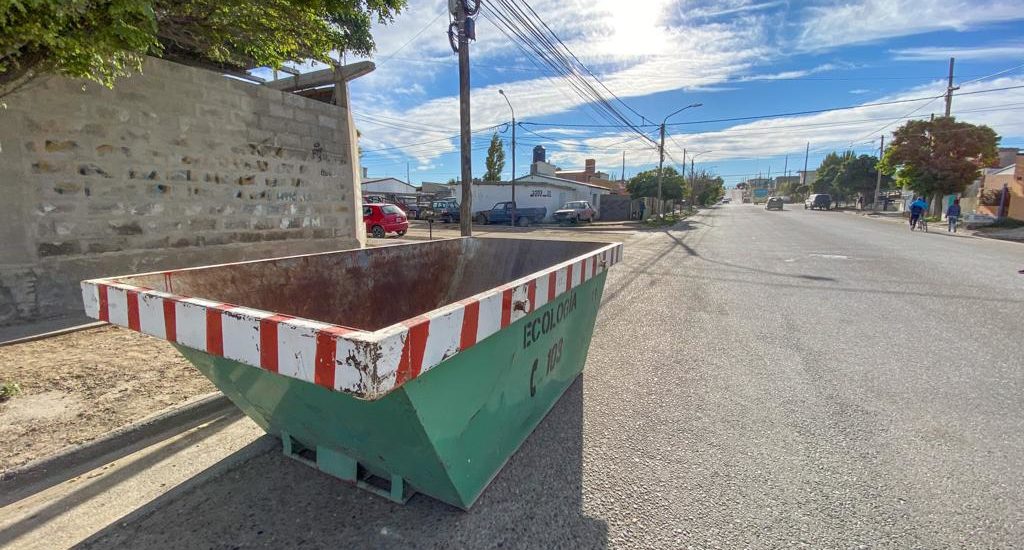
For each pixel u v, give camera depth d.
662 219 32.66
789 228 24.66
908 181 28.38
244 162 7.17
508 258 4.63
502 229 25.75
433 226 28.72
